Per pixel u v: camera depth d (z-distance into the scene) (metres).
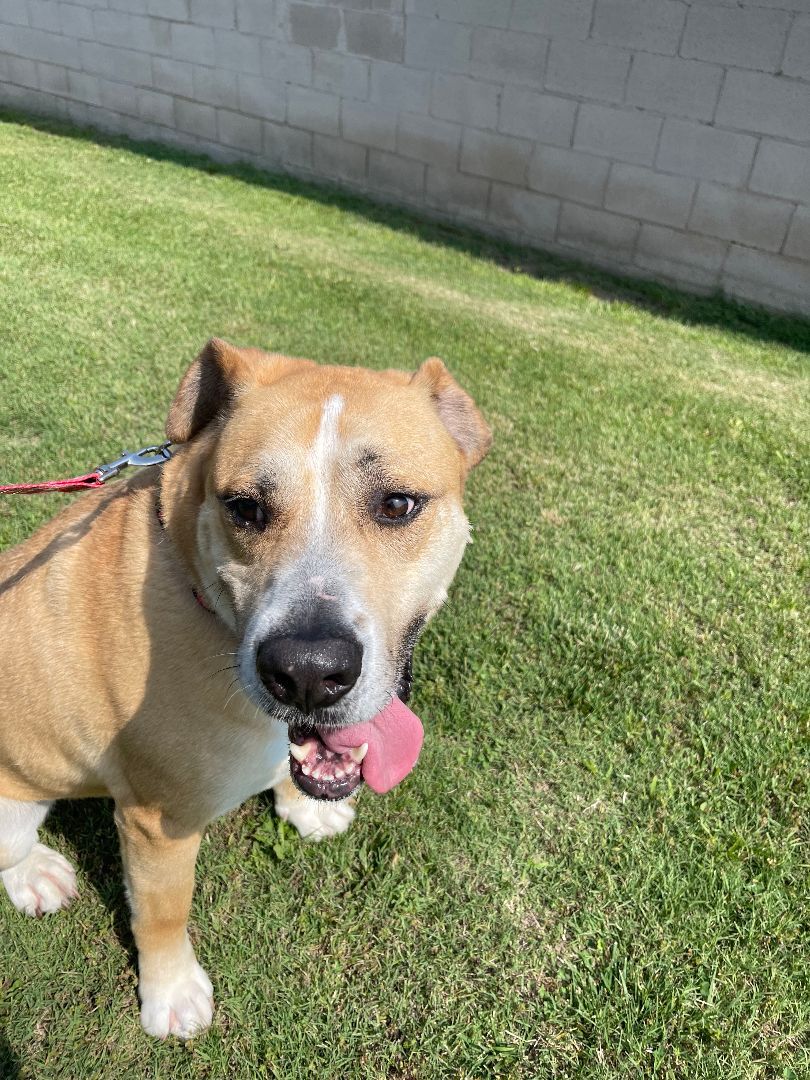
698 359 2.94
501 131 3.99
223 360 0.95
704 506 1.96
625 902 1.10
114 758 0.94
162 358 2.32
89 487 1.10
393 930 1.07
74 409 2.02
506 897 1.11
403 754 0.93
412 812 1.21
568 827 1.20
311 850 1.17
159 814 0.92
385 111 4.32
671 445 2.22
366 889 1.12
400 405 0.92
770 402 2.58
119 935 1.06
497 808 1.22
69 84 5.55
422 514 0.89
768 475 2.12
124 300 2.70
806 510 1.97
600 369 2.68
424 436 0.91
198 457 0.92
